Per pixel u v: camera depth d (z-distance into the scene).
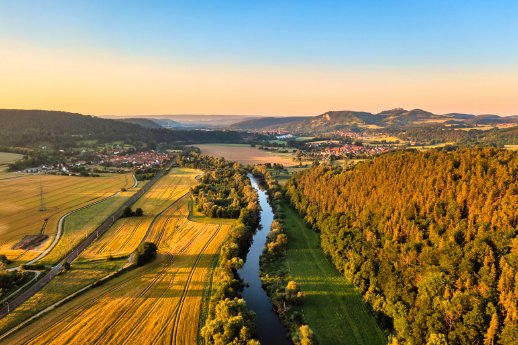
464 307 58.00
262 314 74.56
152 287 81.06
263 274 92.06
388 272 74.56
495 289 59.88
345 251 92.88
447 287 62.62
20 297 74.50
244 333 58.38
